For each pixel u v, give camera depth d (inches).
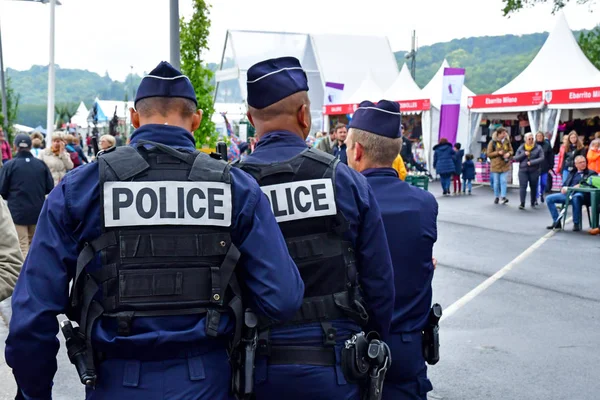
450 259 408.5
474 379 210.4
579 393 199.3
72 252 84.9
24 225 382.9
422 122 967.6
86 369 83.7
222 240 86.3
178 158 88.1
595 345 243.9
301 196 101.1
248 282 87.5
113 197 84.6
